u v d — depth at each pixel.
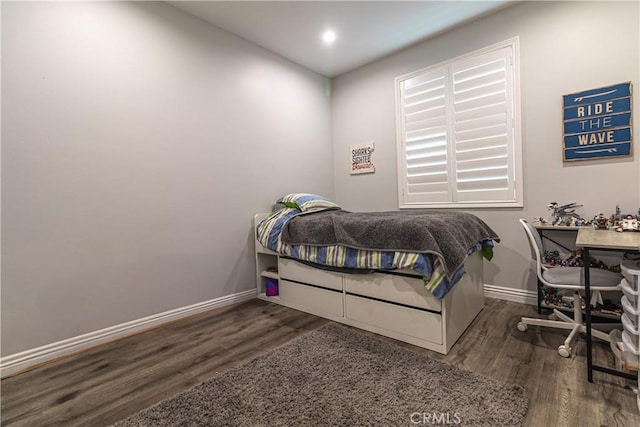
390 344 1.89
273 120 3.23
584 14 2.23
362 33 2.88
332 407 1.32
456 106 2.87
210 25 2.69
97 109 2.04
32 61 1.79
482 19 2.68
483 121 2.72
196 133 2.58
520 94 2.53
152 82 2.31
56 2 1.88
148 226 2.29
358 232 2.05
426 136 3.09
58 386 1.58
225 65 2.80
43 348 1.82
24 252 1.77
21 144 1.75
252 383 1.51
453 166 2.92
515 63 2.53
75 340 1.94
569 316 2.25
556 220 2.32
